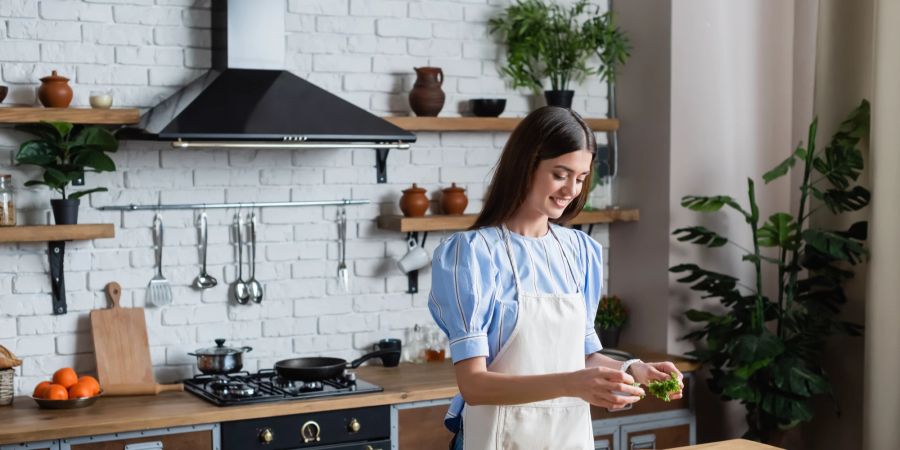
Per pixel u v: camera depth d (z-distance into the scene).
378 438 3.86
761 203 4.89
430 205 4.64
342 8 4.43
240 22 3.99
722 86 4.78
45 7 3.91
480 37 4.73
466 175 4.73
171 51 4.11
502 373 2.42
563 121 2.34
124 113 3.78
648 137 4.81
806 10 4.87
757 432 4.51
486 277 2.42
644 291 4.88
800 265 4.59
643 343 4.88
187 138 3.59
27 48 3.89
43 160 3.75
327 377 3.97
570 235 2.60
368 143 4.00
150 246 4.11
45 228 3.72
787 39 4.91
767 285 4.94
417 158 4.61
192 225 4.18
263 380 4.09
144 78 4.07
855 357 4.57
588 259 2.61
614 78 4.98
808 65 4.87
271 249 4.33
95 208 4.01
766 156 4.89
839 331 4.37
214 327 4.24
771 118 4.89
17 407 3.68
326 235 4.43
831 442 4.68
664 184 4.73
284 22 4.15
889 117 4.11
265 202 4.30
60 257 3.94
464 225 4.46
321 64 4.39
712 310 4.84
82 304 4.01
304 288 4.40
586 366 2.64
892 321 4.12
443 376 4.23
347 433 3.79
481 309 2.40
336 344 4.48
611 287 5.08
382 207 4.54
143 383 3.94
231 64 3.98
